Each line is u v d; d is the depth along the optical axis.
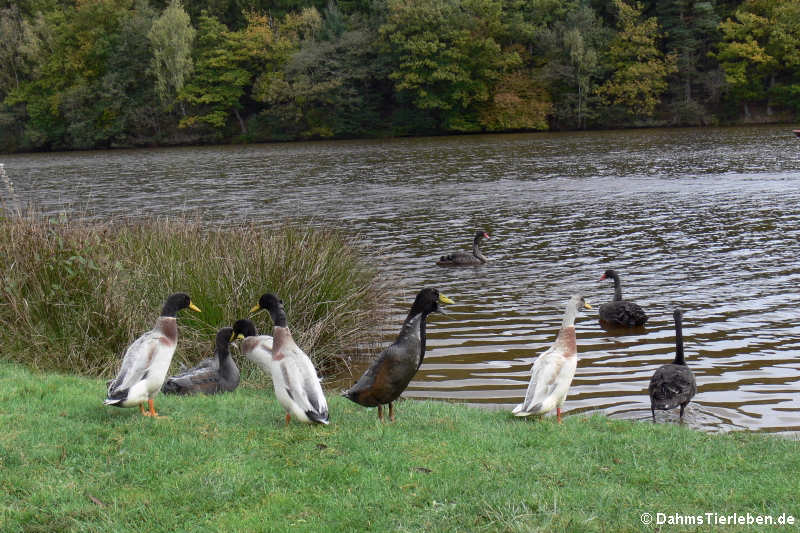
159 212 31.67
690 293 16.50
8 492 6.07
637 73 77.75
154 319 11.57
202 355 11.71
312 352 12.27
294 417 7.98
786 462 7.07
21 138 91.56
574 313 8.62
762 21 76.25
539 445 7.46
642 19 83.12
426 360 12.40
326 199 35.53
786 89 77.25
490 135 81.44
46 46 91.25
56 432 7.36
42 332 11.16
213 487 6.12
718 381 11.15
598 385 11.14
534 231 25.41
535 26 84.81
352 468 6.54
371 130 87.06
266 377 11.18
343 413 8.70
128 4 93.38
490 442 7.40
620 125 82.12
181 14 84.50
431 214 29.95
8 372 10.05
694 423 9.53
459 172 46.47
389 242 24.11
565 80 81.56
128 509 5.81
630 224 25.86
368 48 84.94
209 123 88.00
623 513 5.75
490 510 5.70
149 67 87.44
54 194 40.84
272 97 83.44
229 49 87.75
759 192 31.78
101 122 88.75
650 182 37.19
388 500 5.95
